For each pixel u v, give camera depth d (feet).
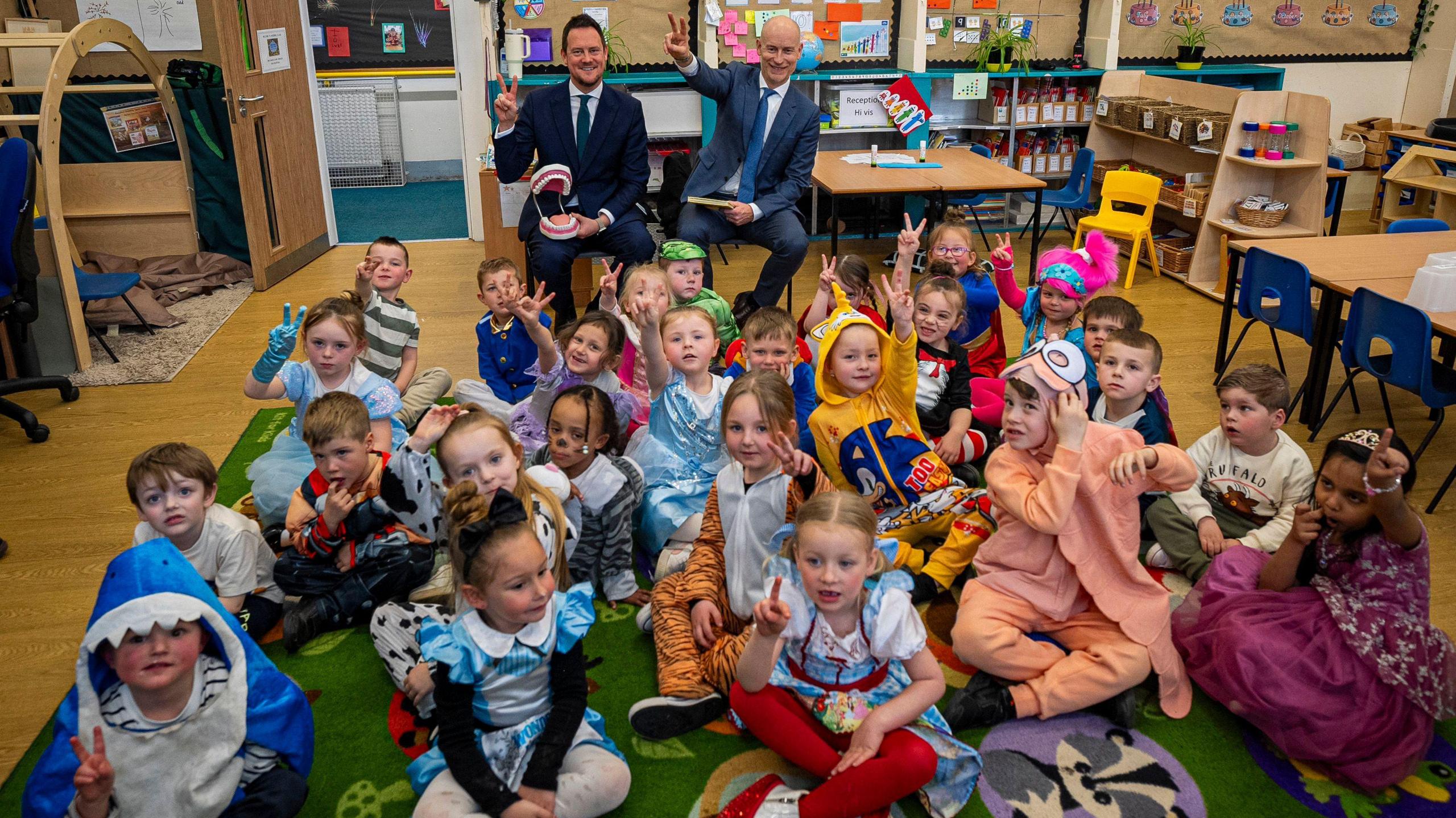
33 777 5.31
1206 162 19.95
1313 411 12.20
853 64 21.36
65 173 17.74
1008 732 7.00
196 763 5.56
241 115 17.30
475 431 7.02
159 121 18.35
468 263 19.85
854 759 5.96
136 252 18.42
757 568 7.50
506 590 5.67
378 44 26.94
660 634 7.54
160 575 5.41
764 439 7.42
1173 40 22.17
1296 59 22.74
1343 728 6.49
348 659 7.89
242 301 17.58
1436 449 11.55
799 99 15.40
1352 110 23.39
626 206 15.49
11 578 9.11
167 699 5.44
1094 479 7.05
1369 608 6.69
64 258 13.74
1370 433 6.75
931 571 8.50
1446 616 8.24
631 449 9.31
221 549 7.68
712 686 7.16
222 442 11.95
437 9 26.91
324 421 7.87
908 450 9.02
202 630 5.57
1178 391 13.25
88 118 18.52
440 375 12.53
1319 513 6.82
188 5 18.71
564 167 14.56
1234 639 6.88
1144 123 19.60
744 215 15.24
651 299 9.04
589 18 14.69
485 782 5.73
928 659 6.19
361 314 10.06
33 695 7.57
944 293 10.26
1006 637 7.14
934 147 21.48
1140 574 7.20
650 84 20.45
